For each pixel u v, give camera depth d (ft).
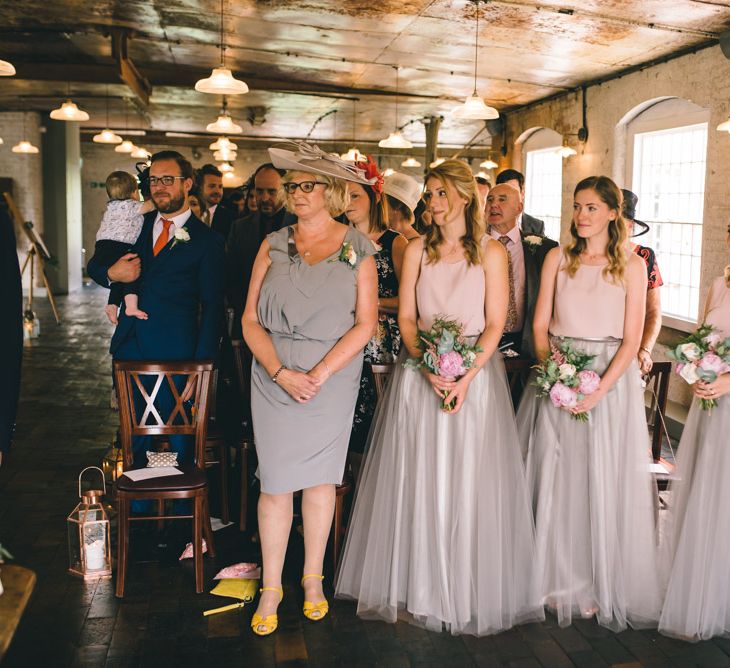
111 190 13.65
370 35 27.99
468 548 10.60
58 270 53.26
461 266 10.80
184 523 14.16
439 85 36.86
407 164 53.16
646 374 13.42
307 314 10.37
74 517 12.17
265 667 9.72
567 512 10.93
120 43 31.17
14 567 6.45
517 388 12.82
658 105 27.96
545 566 11.09
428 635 10.54
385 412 11.28
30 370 28.27
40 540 13.42
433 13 23.94
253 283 10.91
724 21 21.34
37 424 21.03
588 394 10.55
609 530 10.80
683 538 10.54
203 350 13.01
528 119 38.65
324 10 25.02
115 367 12.00
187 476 11.71
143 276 13.15
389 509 11.00
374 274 10.71
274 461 10.41
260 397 10.59
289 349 10.44
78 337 35.96
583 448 10.87
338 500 12.02
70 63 37.40
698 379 10.24
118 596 11.39
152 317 13.06
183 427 12.13
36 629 10.52
